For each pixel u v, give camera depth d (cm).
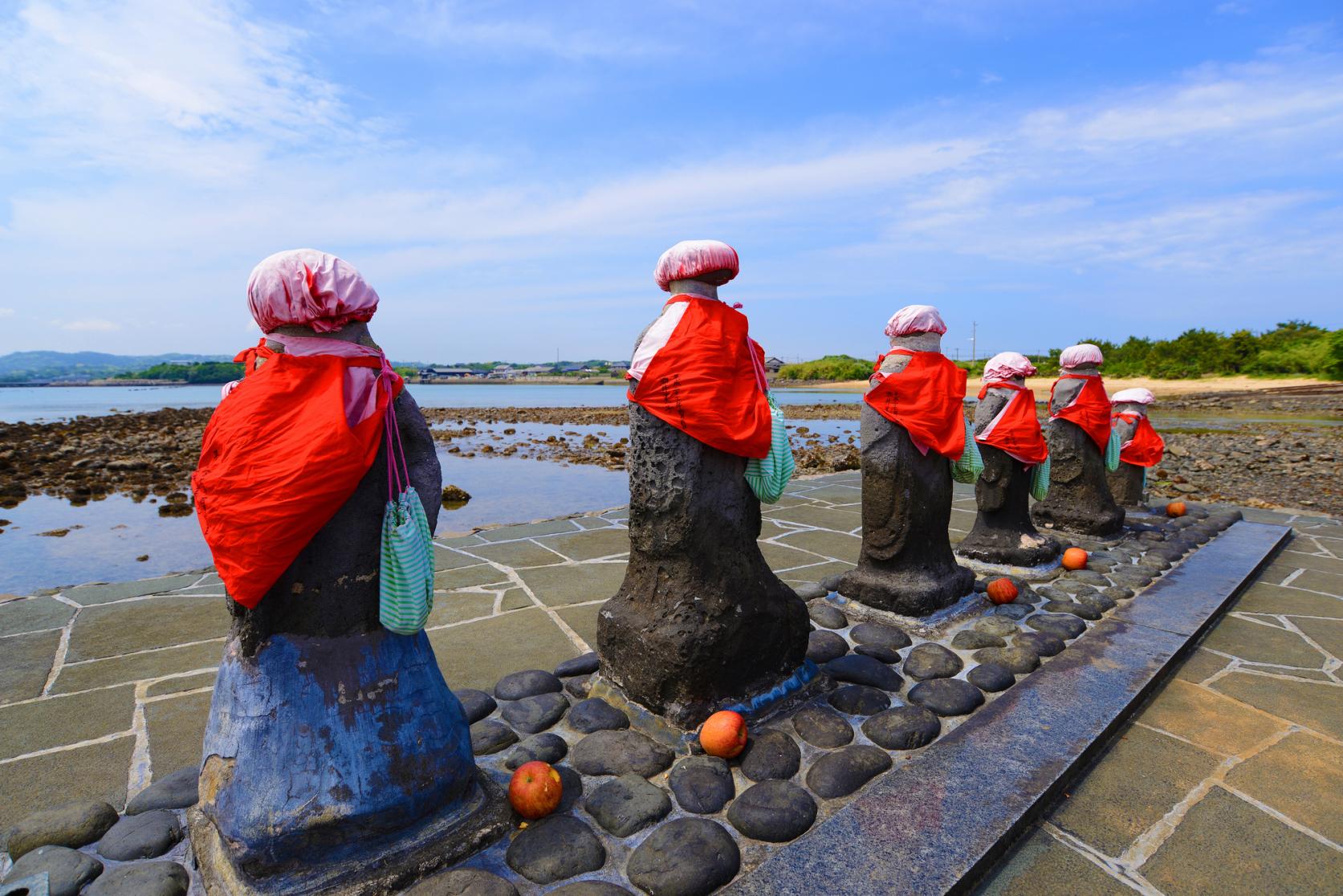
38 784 275
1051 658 374
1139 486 706
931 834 231
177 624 445
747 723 296
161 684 361
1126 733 313
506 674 371
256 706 208
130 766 287
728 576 297
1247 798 267
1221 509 726
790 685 317
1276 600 483
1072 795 269
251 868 197
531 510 928
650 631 295
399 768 212
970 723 302
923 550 429
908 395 411
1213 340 4547
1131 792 271
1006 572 507
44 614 463
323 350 205
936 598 419
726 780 259
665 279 306
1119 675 346
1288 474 1143
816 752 283
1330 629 431
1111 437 600
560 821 235
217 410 203
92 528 846
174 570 664
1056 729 296
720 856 219
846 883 210
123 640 419
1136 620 418
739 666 299
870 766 268
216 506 190
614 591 504
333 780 204
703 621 290
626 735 287
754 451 293
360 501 213
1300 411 2780
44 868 216
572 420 2605
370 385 210
